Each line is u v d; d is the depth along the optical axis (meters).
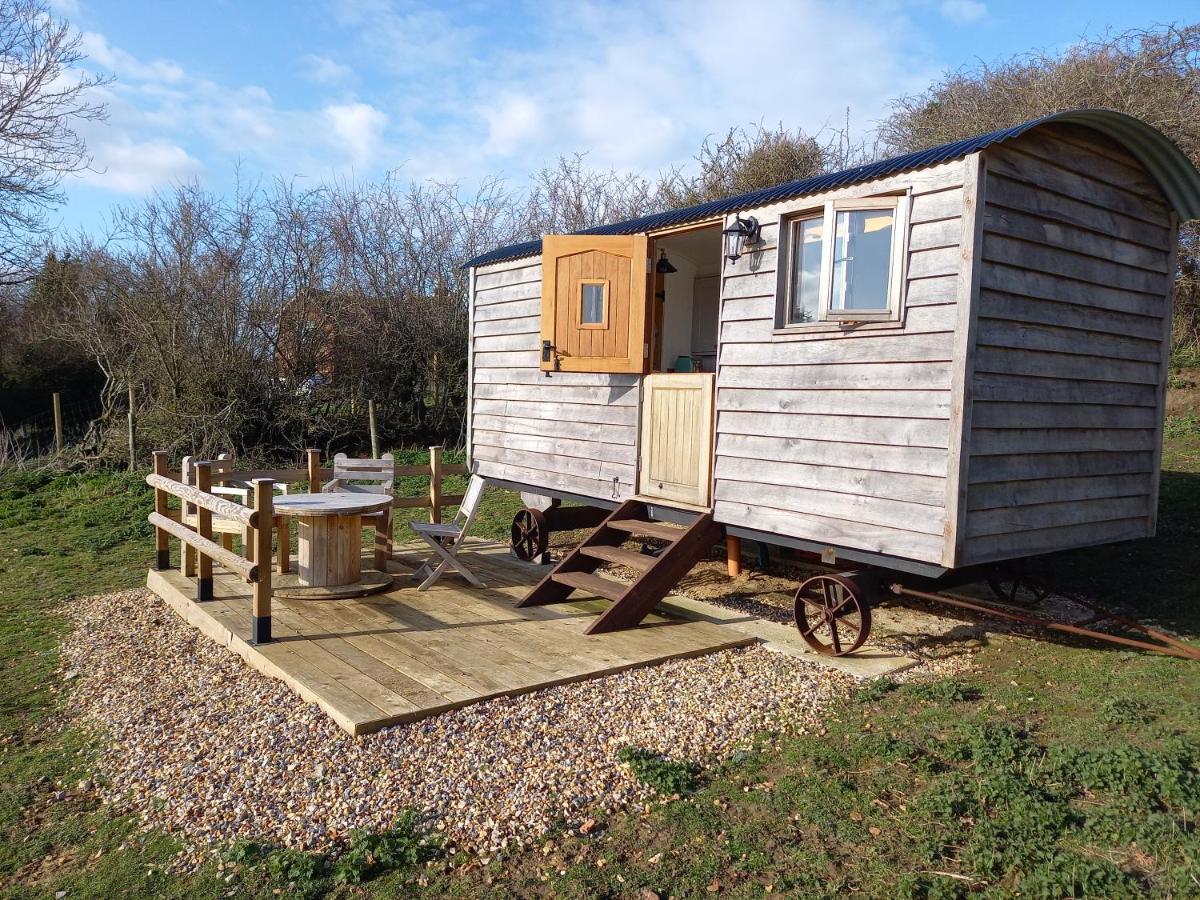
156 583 7.70
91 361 17.91
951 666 5.64
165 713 4.84
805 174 18.62
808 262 6.25
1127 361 6.40
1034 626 6.50
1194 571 7.41
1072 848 3.30
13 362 18.14
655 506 7.45
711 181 19.44
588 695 4.92
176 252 15.34
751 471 6.57
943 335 5.23
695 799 3.76
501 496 13.23
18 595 7.83
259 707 4.80
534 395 9.24
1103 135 6.00
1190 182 6.30
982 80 17.11
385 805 3.65
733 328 6.78
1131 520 6.54
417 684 4.92
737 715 4.70
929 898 3.02
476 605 6.95
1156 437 6.74
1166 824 3.34
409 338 17.52
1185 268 13.73
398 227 17.91
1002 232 5.28
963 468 5.11
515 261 9.59
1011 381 5.42
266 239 16.02
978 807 3.59
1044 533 5.75
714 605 7.18
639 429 7.80
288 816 3.63
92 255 16.12
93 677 5.52
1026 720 4.61
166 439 14.84
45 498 12.66
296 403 16.03
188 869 3.28
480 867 3.24
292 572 7.97
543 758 4.09
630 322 7.54
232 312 15.42
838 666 5.58
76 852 3.48
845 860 3.28
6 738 4.67
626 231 7.93
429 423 17.86
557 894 3.07
